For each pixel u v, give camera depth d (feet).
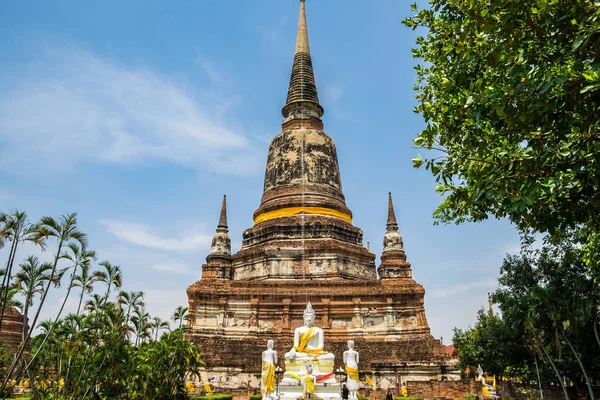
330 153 176.35
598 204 39.68
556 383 140.97
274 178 172.76
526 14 39.96
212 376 128.77
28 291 87.04
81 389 104.12
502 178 43.14
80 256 95.91
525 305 111.24
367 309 140.15
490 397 127.34
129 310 120.67
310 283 143.43
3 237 79.97
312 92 186.29
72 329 100.42
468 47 43.75
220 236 160.56
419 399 110.93
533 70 38.63
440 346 131.34
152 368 107.96
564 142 41.22
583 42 34.68
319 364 100.22
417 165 50.26
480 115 44.62
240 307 141.69
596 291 101.71
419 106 63.57
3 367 153.07
